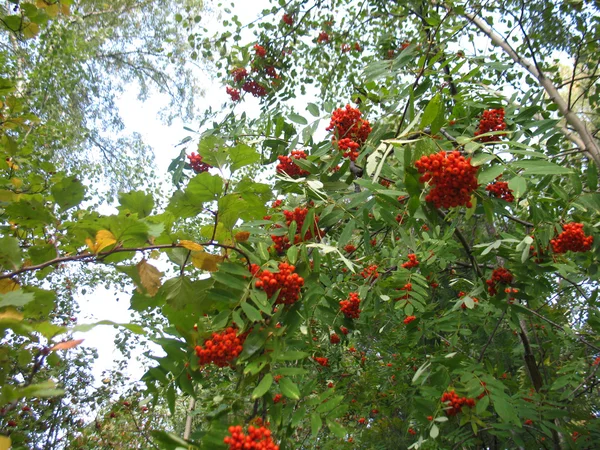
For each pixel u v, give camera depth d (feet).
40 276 8.09
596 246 10.69
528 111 13.15
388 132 11.46
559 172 6.68
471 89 14.84
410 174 7.81
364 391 22.22
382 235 19.74
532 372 15.85
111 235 7.06
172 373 7.63
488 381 10.70
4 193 10.13
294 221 9.56
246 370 6.98
